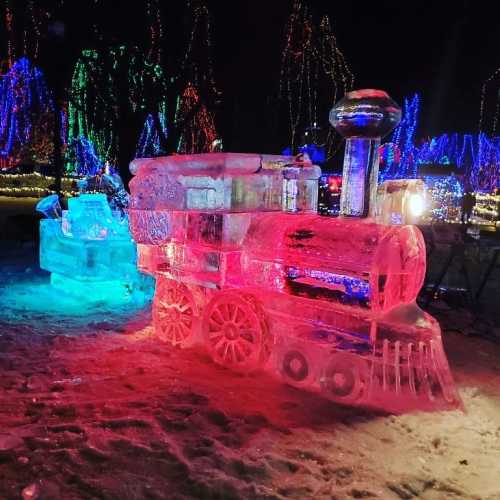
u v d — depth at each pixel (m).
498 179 29.00
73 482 2.97
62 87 13.84
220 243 4.80
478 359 5.76
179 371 4.85
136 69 14.02
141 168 5.49
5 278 8.98
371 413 4.09
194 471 3.10
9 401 4.07
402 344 4.14
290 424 3.86
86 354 5.29
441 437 3.76
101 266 7.57
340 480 3.17
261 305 4.76
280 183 5.22
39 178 34.53
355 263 4.08
